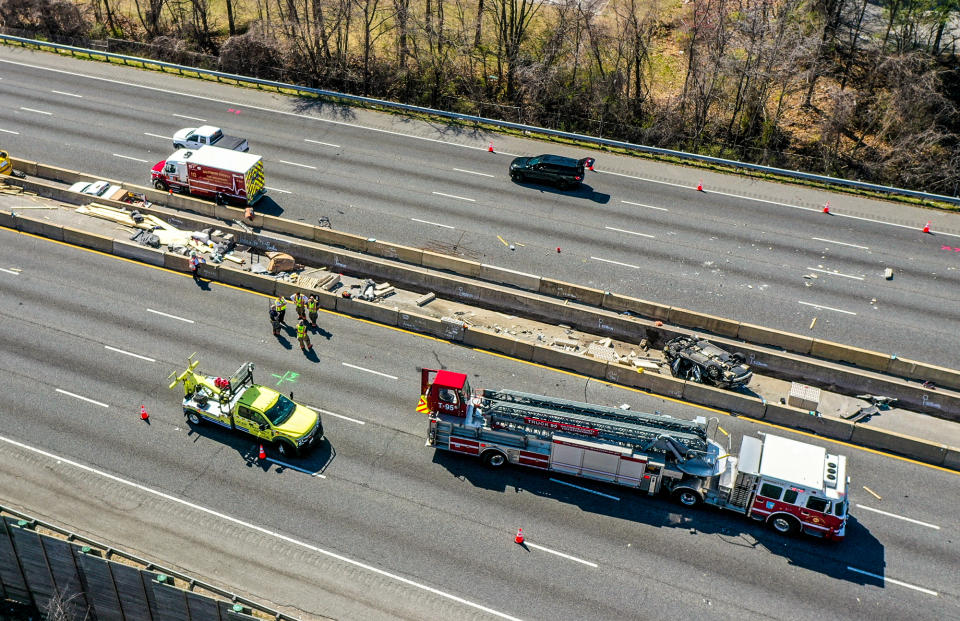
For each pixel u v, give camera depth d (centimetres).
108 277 4122
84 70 6106
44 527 2845
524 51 6059
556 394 3569
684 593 2764
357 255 4291
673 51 6406
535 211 4788
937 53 5878
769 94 5825
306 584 2734
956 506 3125
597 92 5816
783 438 3016
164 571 2661
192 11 6762
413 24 5962
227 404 3206
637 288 4216
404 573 2784
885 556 2917
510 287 4222
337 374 3603
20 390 3400
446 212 4728
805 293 4222
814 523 2898
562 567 2830
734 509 3009
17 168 4894
